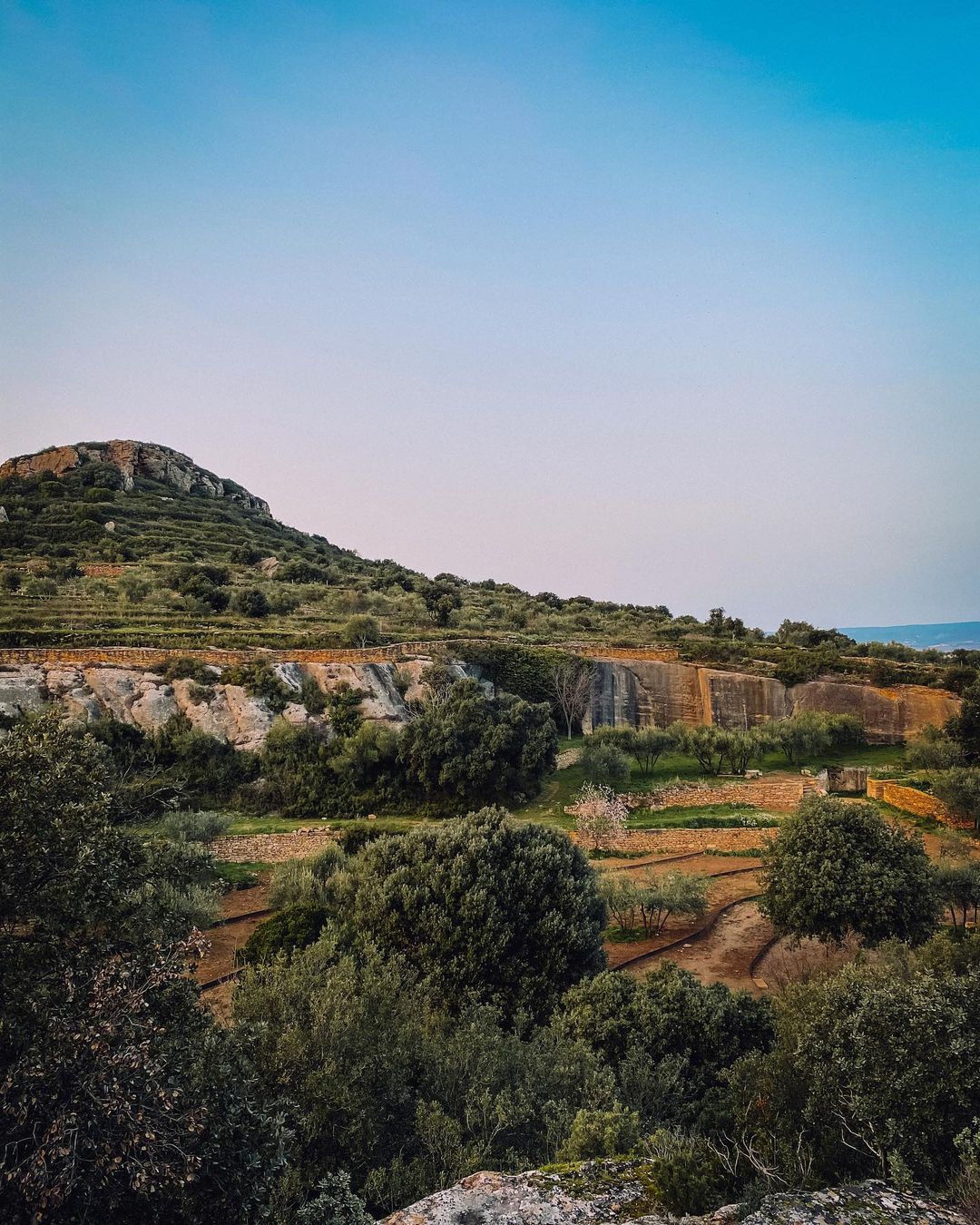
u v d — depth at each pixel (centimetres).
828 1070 1020
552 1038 1608
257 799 4481
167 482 14938
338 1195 824
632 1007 1747
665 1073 1441
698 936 2944
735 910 3189
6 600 6769
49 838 902
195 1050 912
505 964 2064
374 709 5131
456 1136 1066
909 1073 912
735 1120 1218
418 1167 1009
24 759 946
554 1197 681
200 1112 822
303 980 1381
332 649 5862
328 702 5103
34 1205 738
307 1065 1156
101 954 923
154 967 919
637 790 4662
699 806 4566
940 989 1037
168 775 4356
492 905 2112
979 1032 938
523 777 4553
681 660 6944
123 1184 786
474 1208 665
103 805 978
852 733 6012
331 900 2761
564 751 5634
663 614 11788
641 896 2927
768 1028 1742
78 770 977
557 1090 1257
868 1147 862
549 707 4991
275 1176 912
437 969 1991
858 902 2397
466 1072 1279
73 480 13125
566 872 2302
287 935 2348
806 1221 617
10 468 14062
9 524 10281
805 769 5350
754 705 6438
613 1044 1672
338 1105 1098
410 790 4597
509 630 8262
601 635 8538
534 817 4375
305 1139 1058
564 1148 988
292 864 3162
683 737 5488
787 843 2634
